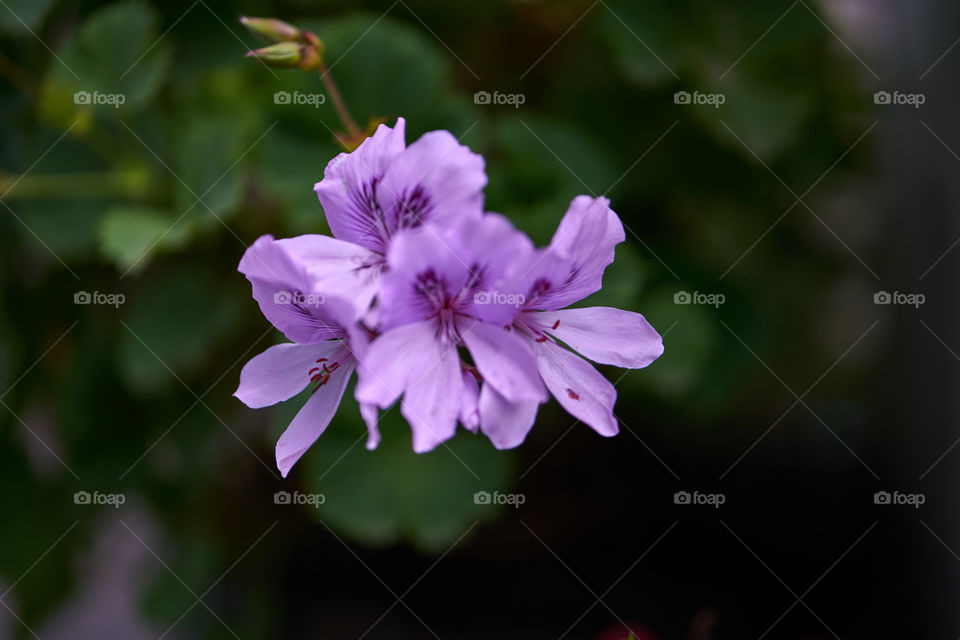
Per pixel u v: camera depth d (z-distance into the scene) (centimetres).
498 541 52
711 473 55
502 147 50
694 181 53
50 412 54
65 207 50
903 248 56
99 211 50
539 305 37
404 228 36
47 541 51
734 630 50
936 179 50
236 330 50
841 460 58
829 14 51
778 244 56
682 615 51
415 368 36
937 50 50
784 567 52
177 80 50
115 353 51
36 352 51
